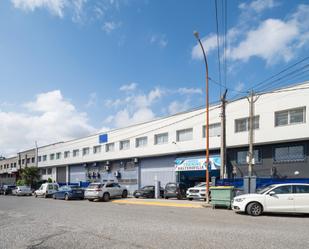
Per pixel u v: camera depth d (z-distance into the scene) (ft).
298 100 76.23
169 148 111.55
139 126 126.41
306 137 73.92
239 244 24.64
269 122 81.30
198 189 82.74
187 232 30.32
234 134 89.15
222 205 57.47
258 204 45.44
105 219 41.45
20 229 33.27
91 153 153.89
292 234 29.07
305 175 74.90
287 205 45.03
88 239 27.22
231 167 91.35
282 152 80.18
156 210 55.26
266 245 24.26
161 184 115.55
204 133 99.55
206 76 66.85
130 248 23.56
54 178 186.50
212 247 23.66
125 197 97.81
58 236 28.84
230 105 91.20
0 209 58.59
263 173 83.35
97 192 86.74
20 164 218.79
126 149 131.75
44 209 58.08
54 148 186.09
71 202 81.71
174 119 110.83
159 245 24.47
